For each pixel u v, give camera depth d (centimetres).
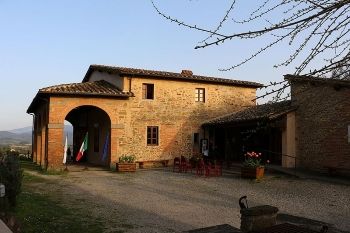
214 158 1988
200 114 2198
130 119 1988
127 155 1969
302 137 1675
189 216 884
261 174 1499
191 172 1784
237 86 2323
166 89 2106
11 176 859
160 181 1484
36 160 2281
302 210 958
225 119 2047
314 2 243
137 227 770
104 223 795
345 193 1177
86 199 1075
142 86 2041
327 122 1545
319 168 1580
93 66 2248
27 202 955
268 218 423
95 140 2239
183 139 2142
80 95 1802
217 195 1178
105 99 1875
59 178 1526
